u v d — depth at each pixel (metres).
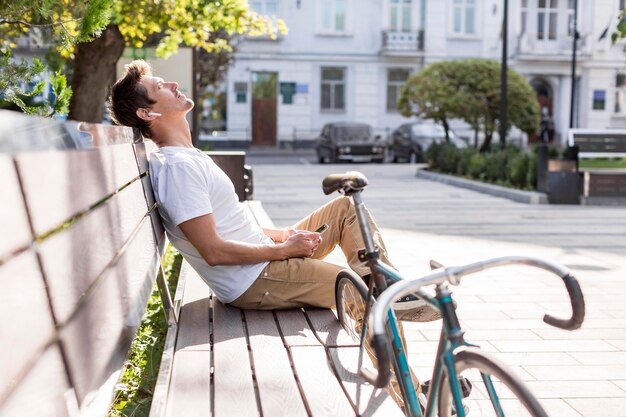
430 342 4.93
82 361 1.80
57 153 1.81
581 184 13.97
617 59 36.56
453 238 9.61
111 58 9.45
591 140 15.80
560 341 4.96
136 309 2.61
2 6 4.09
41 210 1.60
